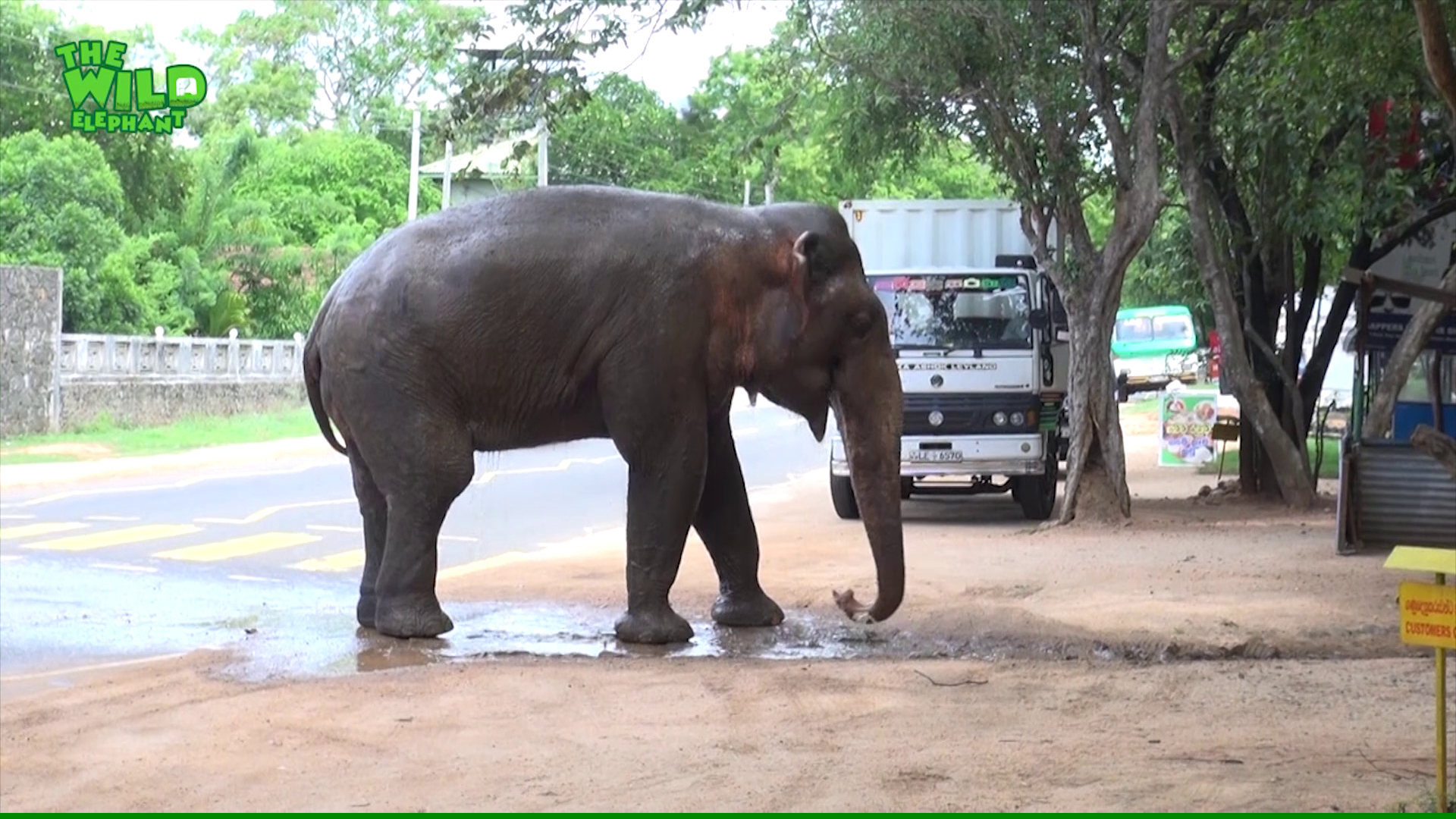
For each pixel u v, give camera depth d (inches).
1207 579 495.5
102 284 1418.6
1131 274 1657.2
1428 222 742.5
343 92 2613.2
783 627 413.4
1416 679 336.8
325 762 269.7
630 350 386.6
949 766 261.6
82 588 513.0
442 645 386.9
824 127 1087.0
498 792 247.3
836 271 390.9
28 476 955.3
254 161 1825.8
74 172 1443.2
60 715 311.3
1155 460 1166.3
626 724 296.5
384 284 394.0
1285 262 804.0
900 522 388.2
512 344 389.4
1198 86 791.7
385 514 417.4
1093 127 759.1
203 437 1275.8
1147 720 298.0
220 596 496.4
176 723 302.2
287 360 1595.7
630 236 391.5
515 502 857.5
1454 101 354.0
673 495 389.1
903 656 371.9
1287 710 305.7
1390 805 229.3
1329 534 637.3
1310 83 572.4
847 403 391.5
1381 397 613.9
